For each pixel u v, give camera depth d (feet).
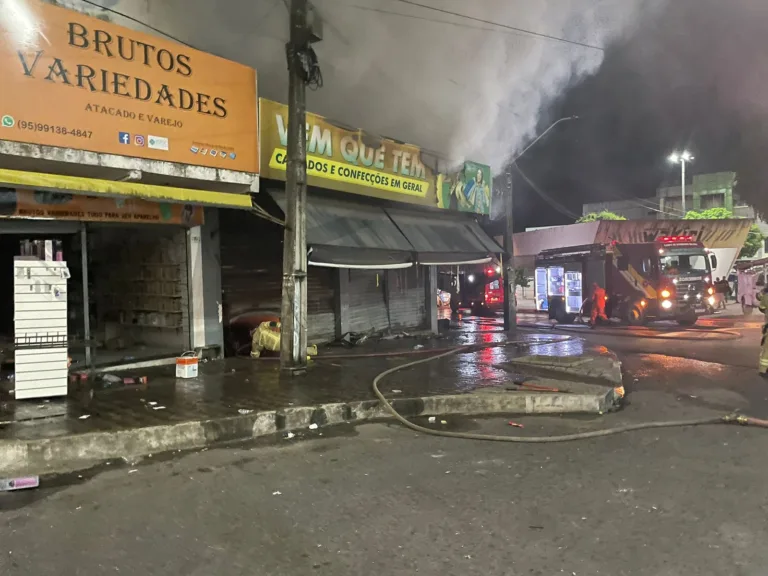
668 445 19.77
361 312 44.32
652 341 50.08
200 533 12.76
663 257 62.23
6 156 21.83
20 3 21.94
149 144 25.93
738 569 11.08
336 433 21.42
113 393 24.25
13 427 18.69
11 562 11.32
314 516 13.70
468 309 93.45
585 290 70.03
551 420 23.53
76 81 23.52
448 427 22.49
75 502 14.55
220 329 33.53
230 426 20.38
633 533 12.71
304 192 29.27
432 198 46.60
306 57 28.40
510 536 12.59
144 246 33.86
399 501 14.64
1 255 35.17
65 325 22.98
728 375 33.32
